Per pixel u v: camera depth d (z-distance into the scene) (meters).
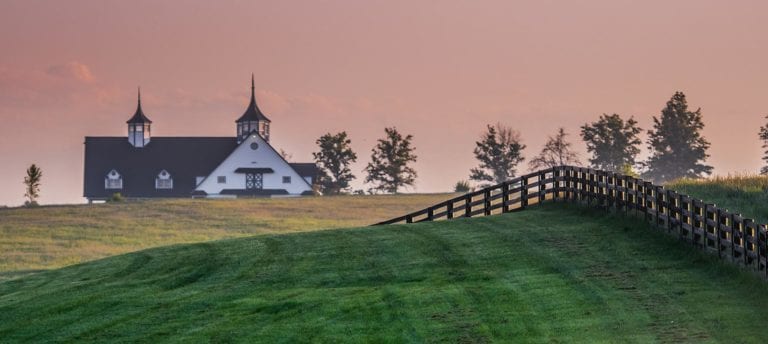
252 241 58.19
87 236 113.75
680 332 32.03
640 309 35.34
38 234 114.75
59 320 41.47
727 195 61.97
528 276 42.34
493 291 39.97
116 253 100.81
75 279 51.72
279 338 35.38
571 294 38.34
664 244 46.47
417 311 37.62
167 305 42.81
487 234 53.59
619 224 52.62
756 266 38.34
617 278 40.69
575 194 61.31
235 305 41.59
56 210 137.50
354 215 138.00
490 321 35.22
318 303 40.53
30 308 44.34
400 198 161.88
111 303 44.12
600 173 57.31
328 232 59.34
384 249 51.66
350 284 44.28
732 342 30.50
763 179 66.81
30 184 184.25
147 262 54.56
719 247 41.50
